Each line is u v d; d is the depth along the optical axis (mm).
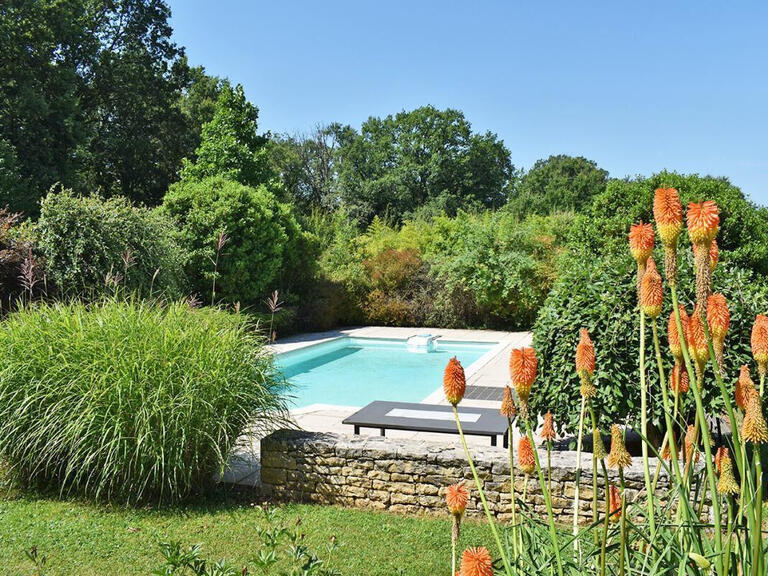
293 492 5484
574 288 5594
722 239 9000
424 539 4570
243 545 4410
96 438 5043
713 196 9125
